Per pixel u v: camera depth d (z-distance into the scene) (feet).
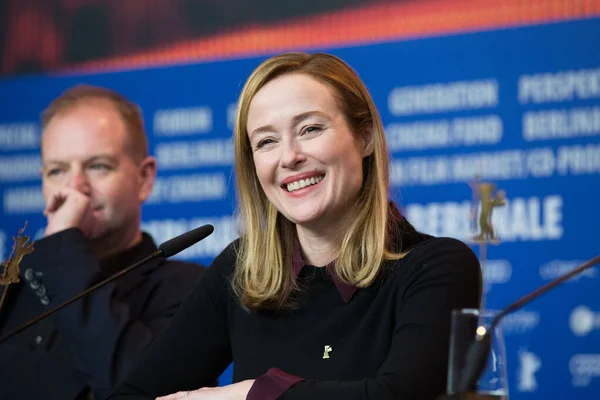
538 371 33.37
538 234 33.83
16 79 40.37
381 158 19.47
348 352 18.49
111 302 26.02
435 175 35.04
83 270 26.02
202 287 20.88
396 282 18.60
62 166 27.86
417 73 35.58
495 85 34.71
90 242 27.45
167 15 38.93
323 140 18.86
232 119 37.91
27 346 26.40
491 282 34.06
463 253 18.60
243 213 20.35
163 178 38.42
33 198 39.75
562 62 34.09
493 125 34.60
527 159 34.14
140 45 39.22
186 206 38.06
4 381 25.94
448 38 35.37
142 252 27.99
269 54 37.63
